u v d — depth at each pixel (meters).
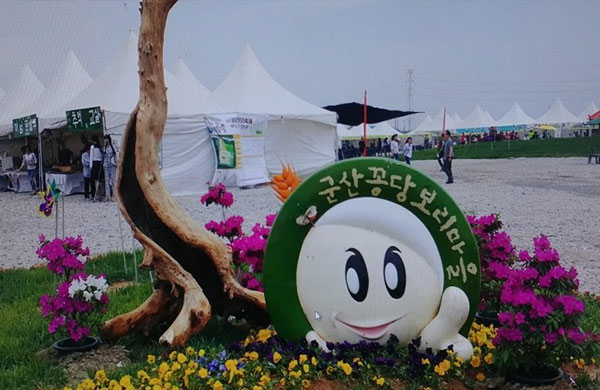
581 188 20.11
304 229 4.55
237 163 20.34
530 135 68.94
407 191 4.42
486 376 4.36
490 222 5.68
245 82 22.95
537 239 4.70
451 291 4.39
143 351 4.96
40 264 9.29
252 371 4.18
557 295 4.23
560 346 4.00
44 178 21.58
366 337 4.46
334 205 4.54
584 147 48.00
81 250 5.44
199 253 5.35
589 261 9.00
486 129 67.75
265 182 21.28
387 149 38.22
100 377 4.18
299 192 4.52
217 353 4.51
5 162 24.14
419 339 4.42
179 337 4.62
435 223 4.42
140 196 5.26
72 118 18.27
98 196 18.81
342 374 4.15
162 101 5.12
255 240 5.62
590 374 4.47
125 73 18.98
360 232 4.49
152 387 3.96
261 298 5.17
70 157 23.92
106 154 17.83
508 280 4.47
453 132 69.56
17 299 6.96
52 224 13.68
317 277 4.52
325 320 4.52
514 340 4.11
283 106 22.83
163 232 5.30
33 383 4.37
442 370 4.12
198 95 21.70
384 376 4.18
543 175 26.19
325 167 4.52
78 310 4.90
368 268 4.43
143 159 5.00
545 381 4.19
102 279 5.02
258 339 4.91
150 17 5.02
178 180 19.11
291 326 4.58
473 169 31.41
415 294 4.41
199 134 19.58
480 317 5.60
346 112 25.28
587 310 5.92
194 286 4.88
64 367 4.66
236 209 15.17
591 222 12.72
